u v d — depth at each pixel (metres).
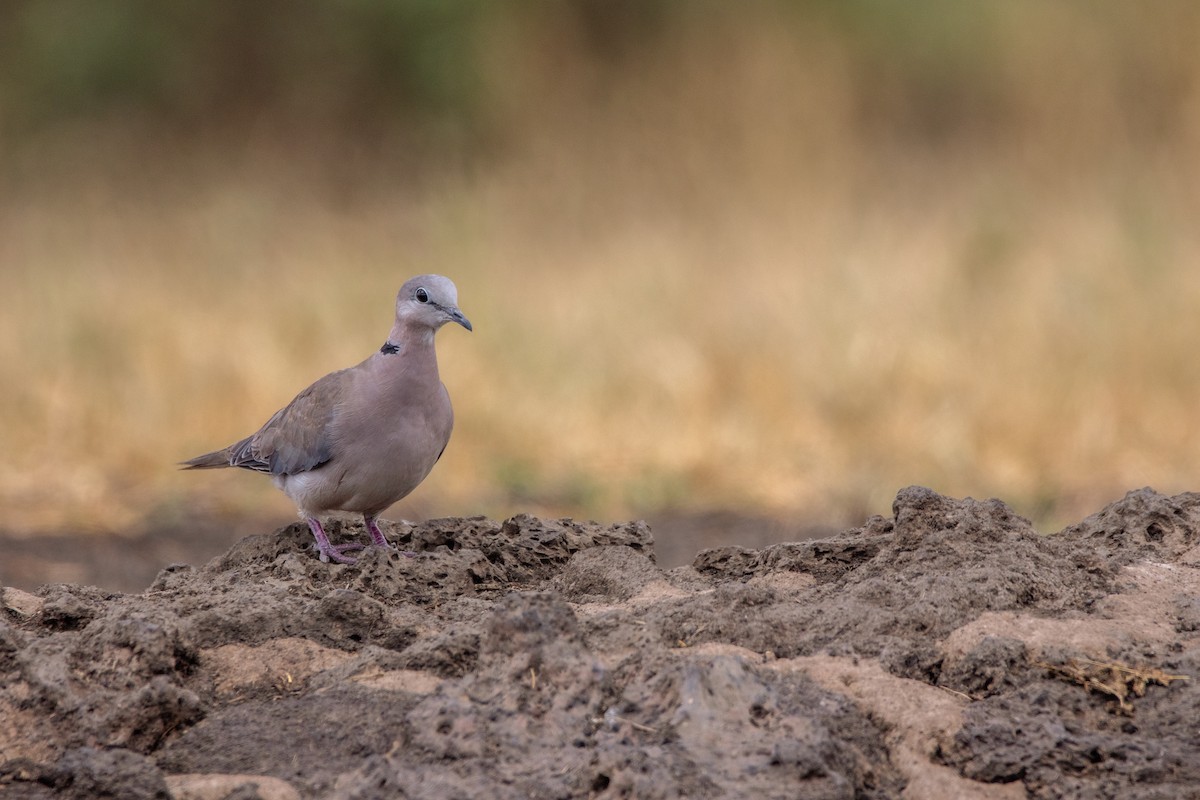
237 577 7.62
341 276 18.44
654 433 14.94
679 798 5.12
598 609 7.04
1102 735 5.65
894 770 5.63
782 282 17.64
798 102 22.42
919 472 13.98
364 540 8.55
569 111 23.77
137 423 15.26
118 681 6.12
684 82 23.03
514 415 15.17
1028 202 19.92
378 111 27.72
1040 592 6.68
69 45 27.70
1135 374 15.14
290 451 8.27
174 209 22.09
